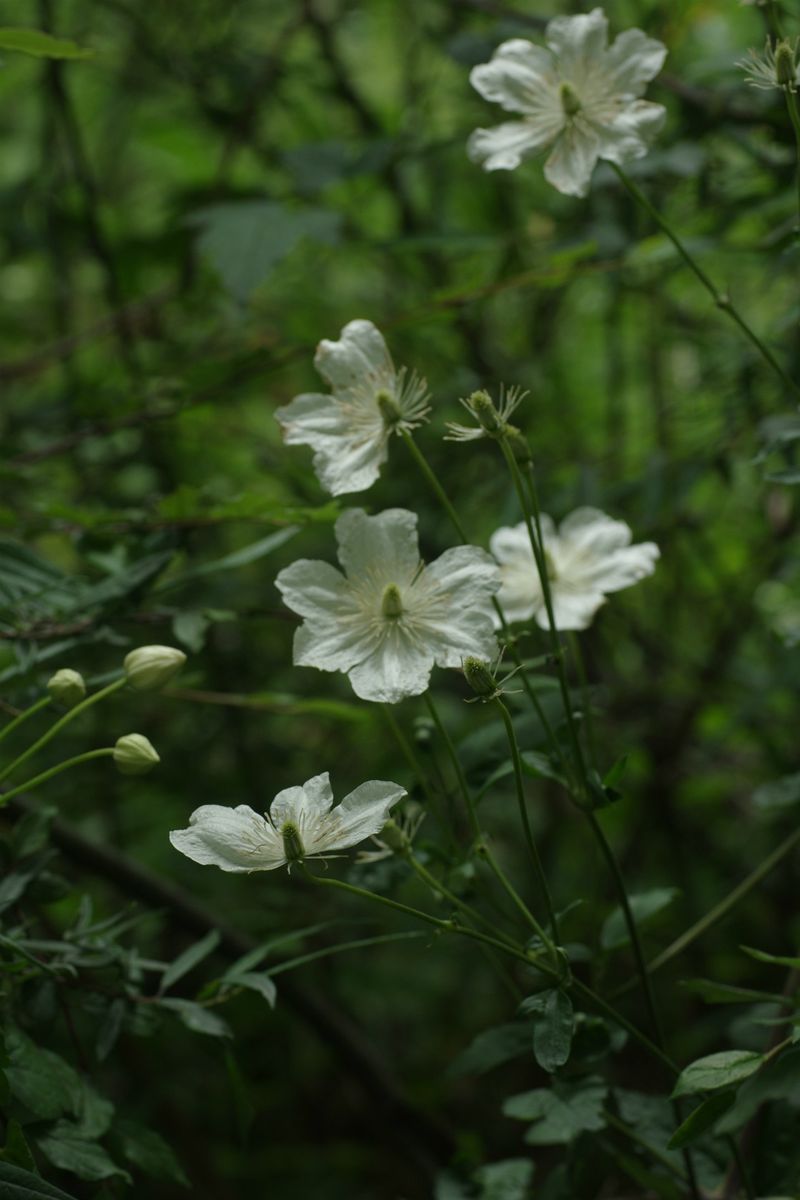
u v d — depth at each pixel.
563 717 0.99
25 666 0.98
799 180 0.96
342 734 1.25
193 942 1.21
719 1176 0.98
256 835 0.90
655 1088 1.23
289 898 1.18
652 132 0.98
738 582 1.30
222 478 1.32
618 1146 0.99
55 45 0.95
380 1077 1.14
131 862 1.08
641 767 1.32
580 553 1.00
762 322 1.25
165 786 1.20
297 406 0.95
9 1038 0.93
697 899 1.31
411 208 1.32
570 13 1.31
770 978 1.27
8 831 1.01
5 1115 0.93
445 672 1.28
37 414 1.22
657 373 1.29
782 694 1.23
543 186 1.32
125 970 0.95
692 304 1.32
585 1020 0.94
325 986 1.21
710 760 1.33
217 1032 0.94
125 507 1.22
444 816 0.98
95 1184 0.95
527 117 0.98
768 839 1.31
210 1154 1.30
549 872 1.32
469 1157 1.01
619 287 1.22
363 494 1.22
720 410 1.17
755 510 1.32
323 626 0.93
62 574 1.01
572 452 1.30
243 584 1.21
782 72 0.95
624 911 0.95
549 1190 0.98
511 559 1.00
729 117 1.13
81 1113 0.93
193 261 1.28
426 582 0.94
